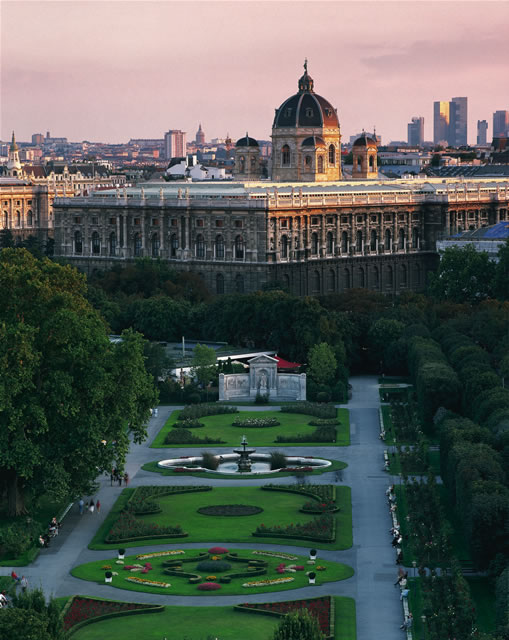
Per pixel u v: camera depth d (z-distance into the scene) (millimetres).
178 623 172375
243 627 170625
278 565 197750
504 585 172250
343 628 171500
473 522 191625
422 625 171250
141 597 183500
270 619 174250
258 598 183000
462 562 197625
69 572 195375
